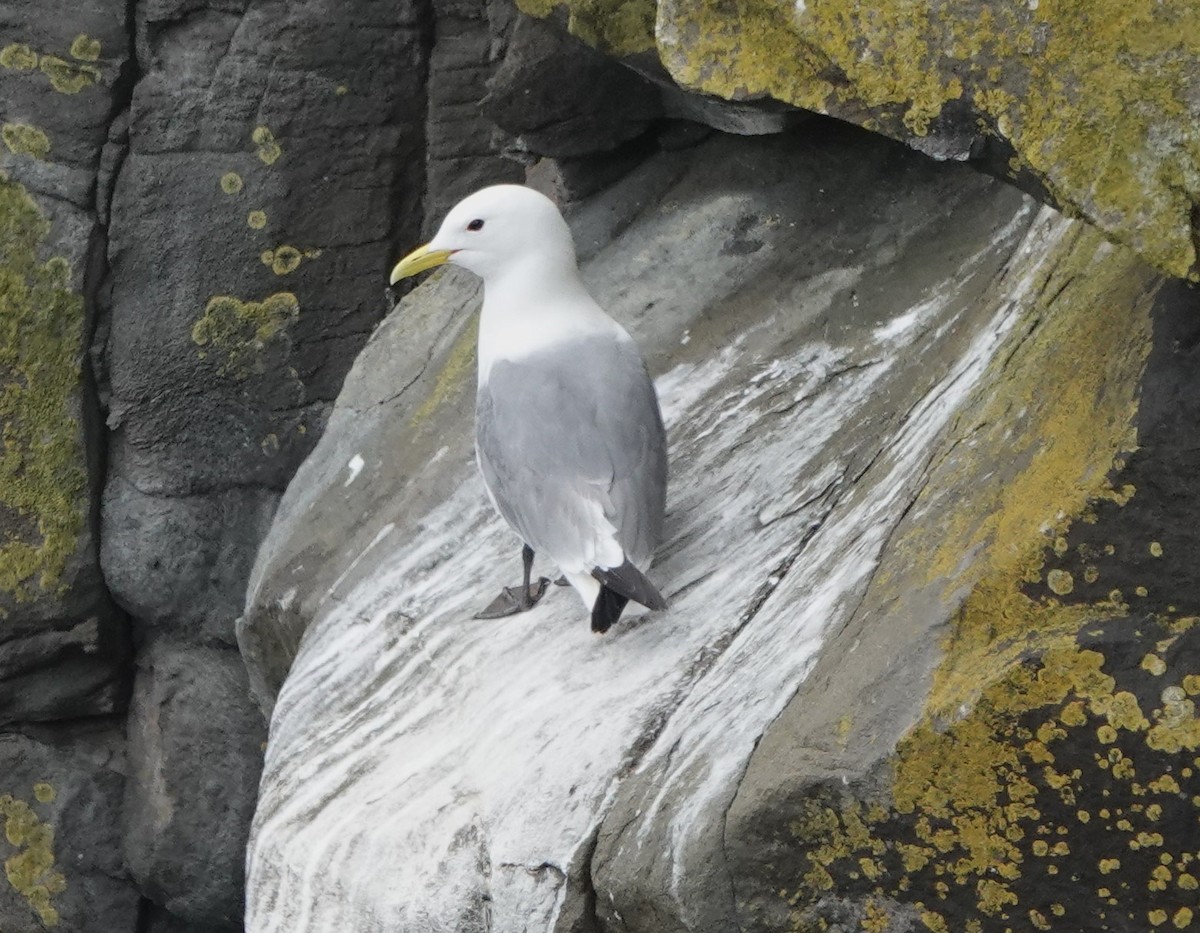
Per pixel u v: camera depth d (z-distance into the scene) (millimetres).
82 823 14070
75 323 13180
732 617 8859
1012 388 8336
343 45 12883
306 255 13211
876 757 7215
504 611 9688
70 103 12883
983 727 7070
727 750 7898
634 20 10594
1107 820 7008
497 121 11820
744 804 7469
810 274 10617
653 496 8922
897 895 7340
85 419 13352
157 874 14039
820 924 7504
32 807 14023
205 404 13438
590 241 11781
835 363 10055
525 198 9625
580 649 9094
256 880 9430
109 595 13758
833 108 8125
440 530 10641
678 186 11672
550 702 8844
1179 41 6988
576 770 8336
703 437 10000
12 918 14133
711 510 9508
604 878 7898
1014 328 8883
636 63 10750
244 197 13047
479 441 9391
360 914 8695
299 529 11438
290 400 13453
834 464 9469
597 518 8711
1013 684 7031
